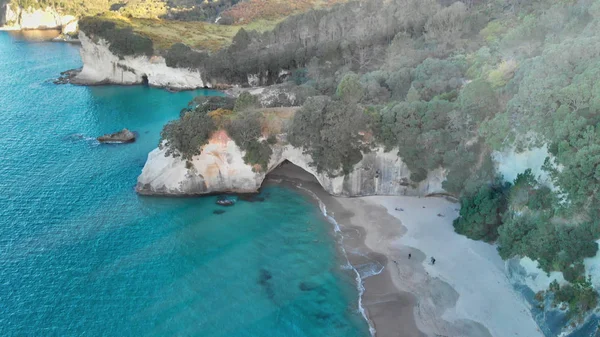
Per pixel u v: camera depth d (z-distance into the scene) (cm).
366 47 10138
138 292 4550
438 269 4788
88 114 9956
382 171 6250
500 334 3953
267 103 7556
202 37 14362
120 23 13775
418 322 4175
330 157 6106
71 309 4322
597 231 3697
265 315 4294
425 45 9169
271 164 6600
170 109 10531
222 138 6353
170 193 6394
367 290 4606
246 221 5825
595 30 5147
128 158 7669
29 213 5884
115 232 5534
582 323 3650
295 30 12475
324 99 6284
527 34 6372
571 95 4194
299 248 5278
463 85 6544
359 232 5541
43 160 7494
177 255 5128
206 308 4369
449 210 5838
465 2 10644
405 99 6869
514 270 4441
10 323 4122
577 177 3894
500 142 5066
